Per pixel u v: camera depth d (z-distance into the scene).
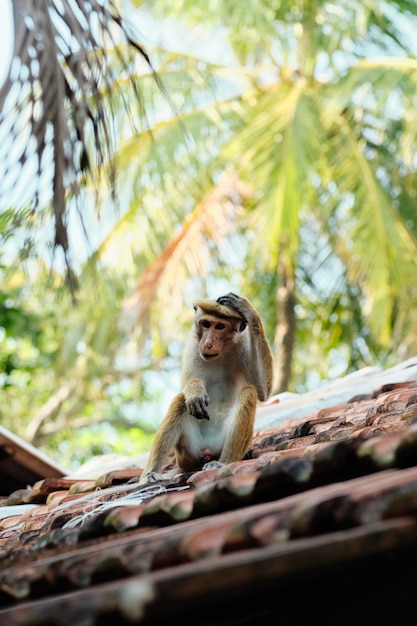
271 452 6.67
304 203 19.36
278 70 21.14
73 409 26.38
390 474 4.01
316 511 3.62
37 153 4.65
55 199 4.74
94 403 28.11
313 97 19.81
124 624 3.64
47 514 6.84
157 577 3.37
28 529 6.79
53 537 5.05
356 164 19.53
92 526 4.90
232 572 3.29
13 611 3.54
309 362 25.17
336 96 19.06
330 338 22.70
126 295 20.55
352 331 22.44
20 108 4.64
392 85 18.95
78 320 21.83
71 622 3.35
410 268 19.20
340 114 20.77
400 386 8.65
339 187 19.47
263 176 18.27
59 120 4.68
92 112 5.44
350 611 3.68
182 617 3.79
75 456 28.28
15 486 11.38
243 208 19.92
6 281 5.34
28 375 27.64
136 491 6.62
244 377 8.67
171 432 7.91
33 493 8.79
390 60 19.98
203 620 3.87
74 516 6.18
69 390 26.03
